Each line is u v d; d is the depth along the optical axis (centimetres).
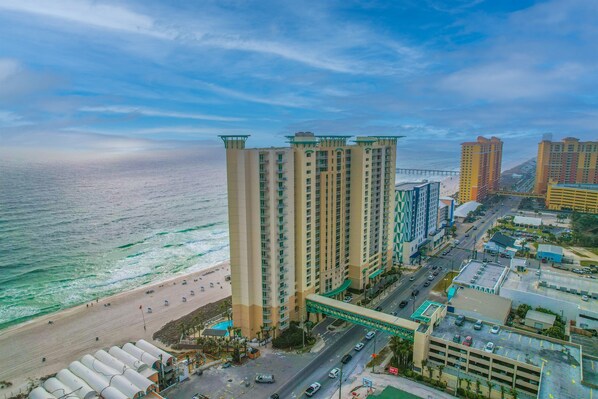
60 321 14675
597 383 8250
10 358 12175
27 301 16900
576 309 12525
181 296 17050
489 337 10300
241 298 12106
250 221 11575
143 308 15775
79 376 9319
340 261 14938
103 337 13400
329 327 12975
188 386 9881
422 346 10212
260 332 12031
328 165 13588
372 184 16012
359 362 10900
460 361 9925
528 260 19725
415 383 9850
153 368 9825
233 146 11250
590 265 18950
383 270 17538
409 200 19050
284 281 12125
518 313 13000
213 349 11581
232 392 9619
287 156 11506
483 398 9012
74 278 19662
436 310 11006
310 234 12875
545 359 9219
